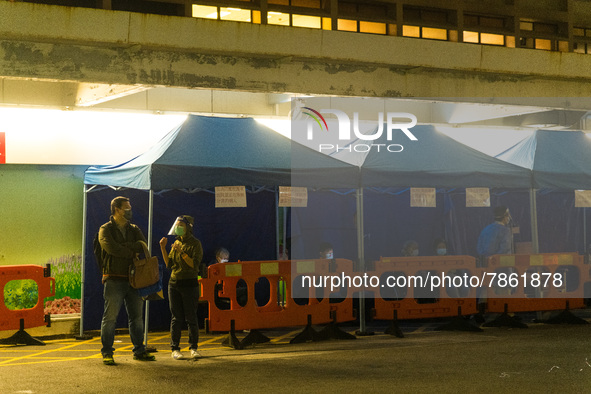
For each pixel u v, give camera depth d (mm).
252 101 13742
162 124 12836
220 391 6938
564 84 14062
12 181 11773
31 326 10227
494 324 11625
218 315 9781
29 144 11844
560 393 6703
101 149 12312
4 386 7215
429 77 12875
